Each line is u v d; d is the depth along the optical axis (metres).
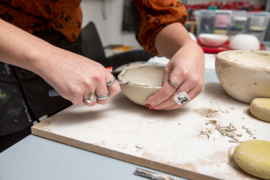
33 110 0.77
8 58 0.41
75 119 0.53
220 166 0.38
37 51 0.41
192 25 2.09
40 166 0.40
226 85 0.63
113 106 0.60
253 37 1.29
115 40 3.20
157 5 0.74
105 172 0.38
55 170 0.39
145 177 0.37
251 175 0.36
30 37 0.42
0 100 0.69
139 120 0.53
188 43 0.62
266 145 0.39
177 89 0.50
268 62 0.68
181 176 0.38
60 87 0.43
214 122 0.52
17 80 0.72
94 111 0.57
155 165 0.39
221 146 0.43
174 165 0.38
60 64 0.42
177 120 0.53
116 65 1.36
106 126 0.50
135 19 2.99
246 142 0.40
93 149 0.43
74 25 0.83
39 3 0.66
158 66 0.68
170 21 0.74
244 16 1.64
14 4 0.64
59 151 0.44
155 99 0.51
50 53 0.42
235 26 1.70
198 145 0.43
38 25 0.73
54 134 0.47
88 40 1.34
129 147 0.42
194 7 2.33
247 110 0.58
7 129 0.72
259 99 0.56
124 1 2.89
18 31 0.41
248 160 0.35
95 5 2.56
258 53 0.69
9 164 0.40
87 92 0.44
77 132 0.47
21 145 0.46
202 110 0.58
